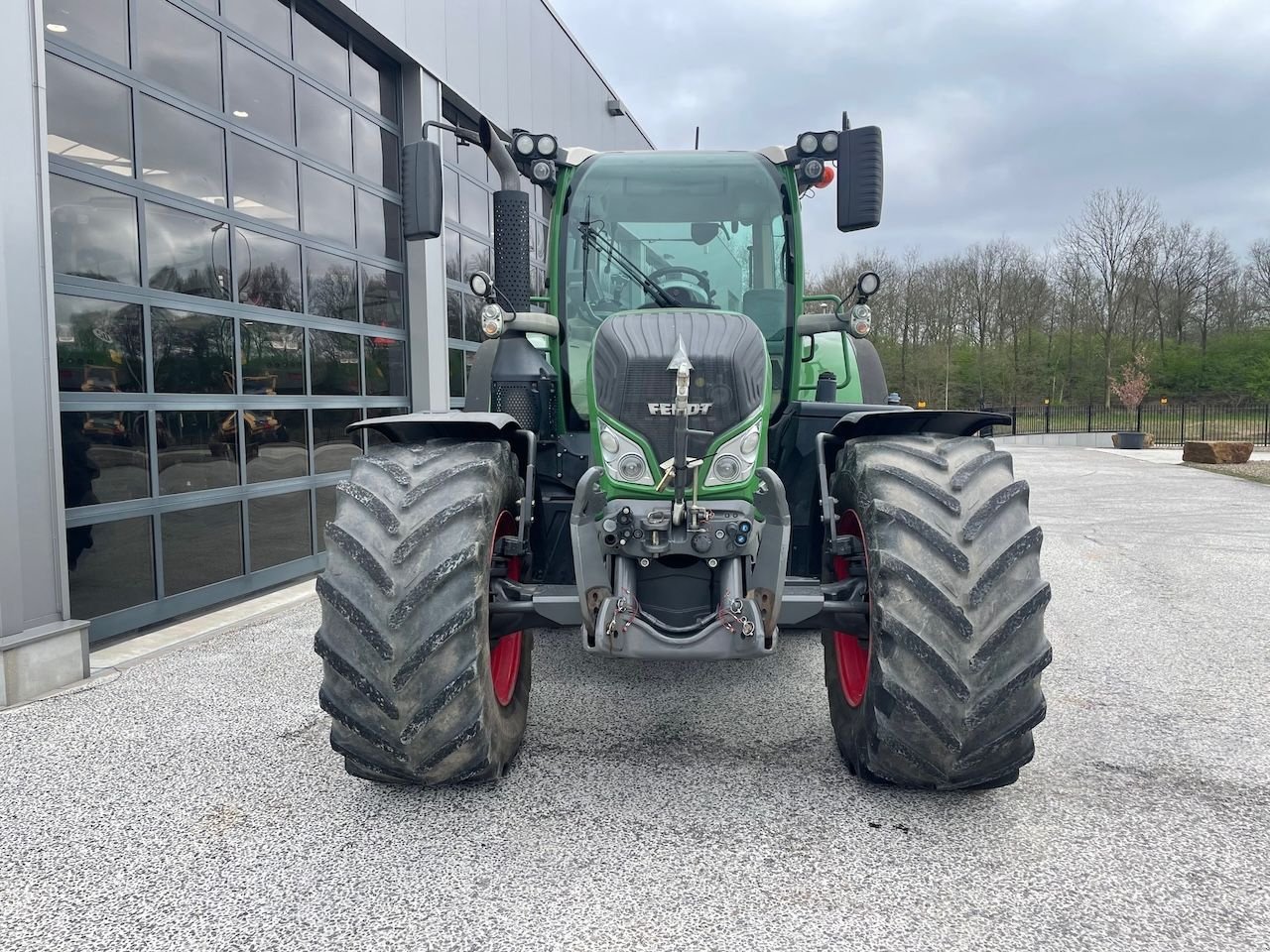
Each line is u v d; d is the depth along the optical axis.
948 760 2.31
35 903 2.09
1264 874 2.16
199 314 5.33
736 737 3.10
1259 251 41.59
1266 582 5.91
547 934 1.92
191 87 5.30
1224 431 27.86
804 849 2.28
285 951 1.88
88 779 2.81
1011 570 2.30
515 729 2.80
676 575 2.59
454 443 2.67
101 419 4.62
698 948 1.86
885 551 2.33
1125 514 9.51
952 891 2.08
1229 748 3.00
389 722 2.28
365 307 7.20
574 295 3.46
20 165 3.73
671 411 2.51
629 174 3.48
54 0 4.37
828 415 3.36
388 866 2.22
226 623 5.00
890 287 42.59
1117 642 4.43
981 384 40.47
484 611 2.39
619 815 2.48
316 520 6.50
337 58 6.84
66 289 4.43
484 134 3.35
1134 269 39.03
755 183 3.48
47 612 3.84
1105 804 2.55
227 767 2.90
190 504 5.22
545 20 10.65
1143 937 1.90
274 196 6.08
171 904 2.07
